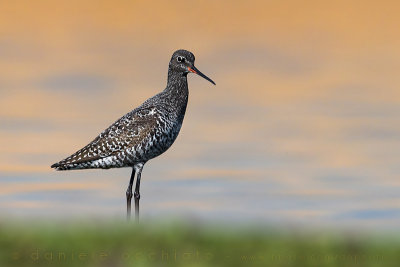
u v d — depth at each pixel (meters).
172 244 16.89
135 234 17.44
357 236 18.16
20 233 17.50
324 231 18.66
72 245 16.67
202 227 18.36
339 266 16.11
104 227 18.23
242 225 18.97
